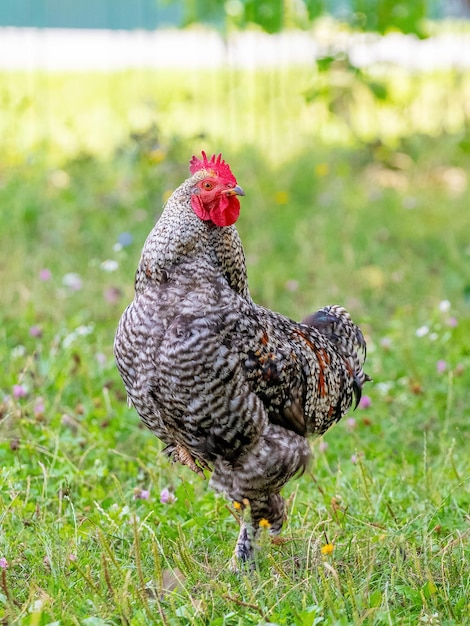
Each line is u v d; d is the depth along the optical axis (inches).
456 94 983.0
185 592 273.1
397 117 963.3
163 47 1389.0
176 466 363.6
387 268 608.4
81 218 652.7
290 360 295.4
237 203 286.7
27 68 1163.9
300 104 949.2
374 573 283.0
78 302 527.8
